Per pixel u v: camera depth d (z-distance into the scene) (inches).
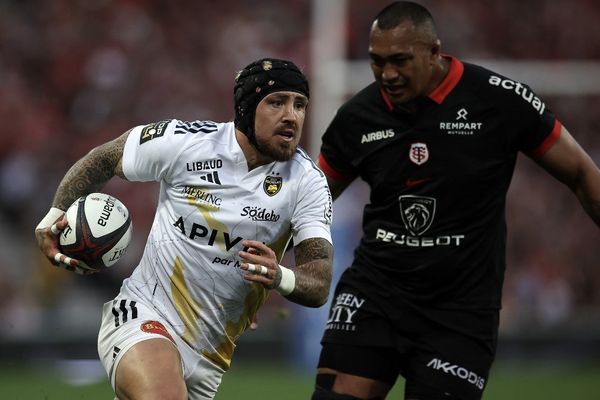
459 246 801.6
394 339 816.9
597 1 2755.9
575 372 1883.6
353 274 843.4
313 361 1820.9
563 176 817.5
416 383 807.1
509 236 2438.5
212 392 767.1
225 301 737.0
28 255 2330.2
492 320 812.6
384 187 819.4
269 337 1942.7
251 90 698.2
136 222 2361.0
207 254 722.2
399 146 811.4
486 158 801.6
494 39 2723.9
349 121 832.3
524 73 2176.4
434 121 801.6
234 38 2812.5
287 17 2861.7
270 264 665.6
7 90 2632.9
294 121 697.6
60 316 2078.0
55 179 2479.1
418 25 776.3
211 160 717.9
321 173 735.1
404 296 814.5
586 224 2466.8
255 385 1581.0
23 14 2800.2
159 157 724.0
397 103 793.6
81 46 2760.8
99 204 744.3
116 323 732.0
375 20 791.7
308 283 688.4
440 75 805.9
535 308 2321.6
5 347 1852.9
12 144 2522.1
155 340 708.0
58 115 2642.7
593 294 2402.8
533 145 812.0
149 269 740.7
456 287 806.5
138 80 2721.5
